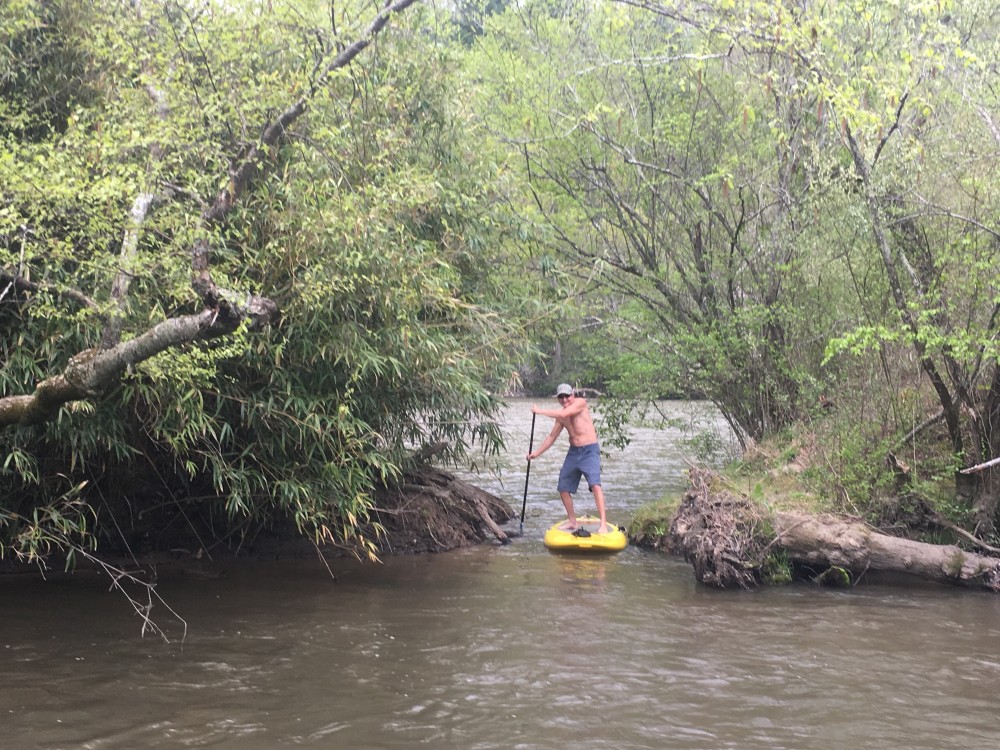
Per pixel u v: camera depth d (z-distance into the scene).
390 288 7.54
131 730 4.86
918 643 6.49
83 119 6.84
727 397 12.27
